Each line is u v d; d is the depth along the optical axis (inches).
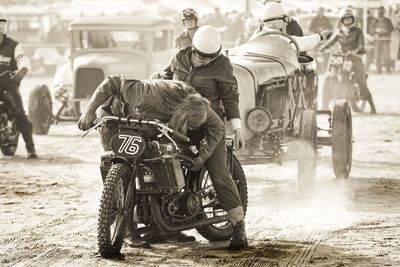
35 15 2174.0
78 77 925.8
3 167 709.9
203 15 2165.4
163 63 976.9
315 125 575.2
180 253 411.8
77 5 2400.3
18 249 422.0
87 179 647.1
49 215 510.3
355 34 1102.4
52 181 637.9
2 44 749.9
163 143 400.2
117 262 392.2
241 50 615.2
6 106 760.3
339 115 631.2
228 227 443.8
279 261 397.1
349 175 662.5
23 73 745.0
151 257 402.6
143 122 393.7
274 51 607.2
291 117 605.3
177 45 834.8
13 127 772.6
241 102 541.6
